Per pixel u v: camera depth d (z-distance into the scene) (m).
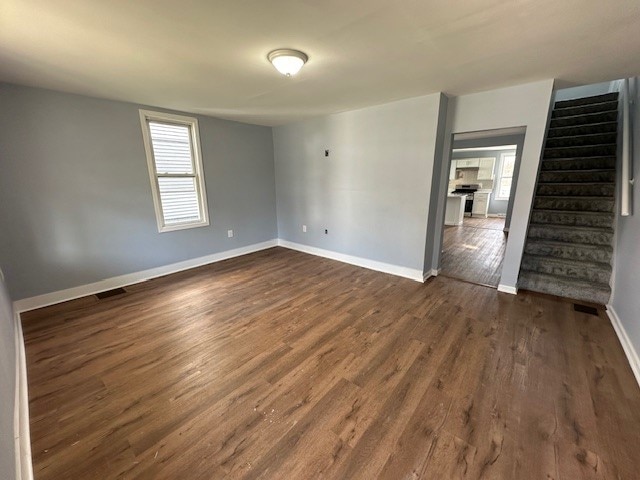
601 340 2.29
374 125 3.65
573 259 3.19
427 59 2.15
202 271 4.05
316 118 4.29
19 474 1.19
